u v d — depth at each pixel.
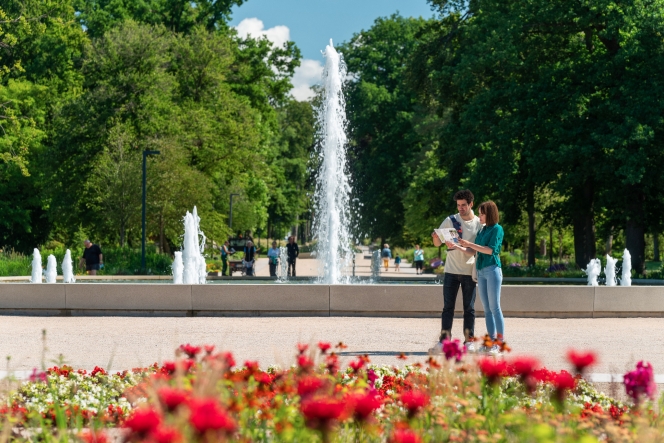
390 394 6.72
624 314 16.23
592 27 34.56
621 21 32.38
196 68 47.91
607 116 32.41
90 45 44.75
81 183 43.00
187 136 44.81
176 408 3.55
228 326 14.26
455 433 4.38
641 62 32.69
